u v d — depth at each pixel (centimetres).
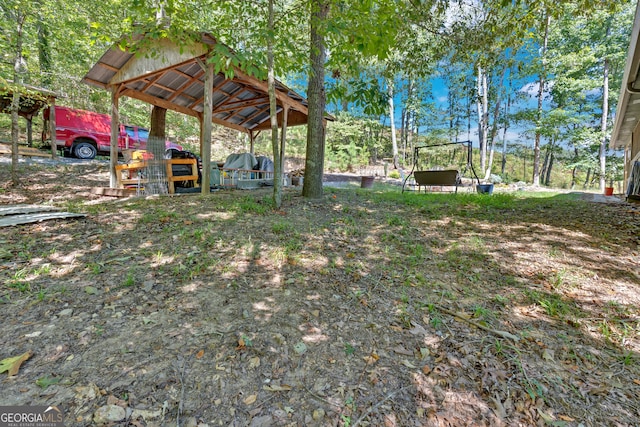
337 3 443
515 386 164
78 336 181
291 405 147
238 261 297
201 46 553
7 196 598
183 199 557
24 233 334
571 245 380
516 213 563
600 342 203
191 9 530
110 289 234
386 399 153
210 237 349
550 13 501
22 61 711
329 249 348
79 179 830
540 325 220
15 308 203
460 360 182
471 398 156
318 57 596
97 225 378
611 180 1906
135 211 452
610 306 243
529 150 2561
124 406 138
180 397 146
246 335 192
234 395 150
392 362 179
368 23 414
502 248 371
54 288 229
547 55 1620
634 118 928
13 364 155
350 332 205
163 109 833
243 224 406
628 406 154
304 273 284
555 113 1596
